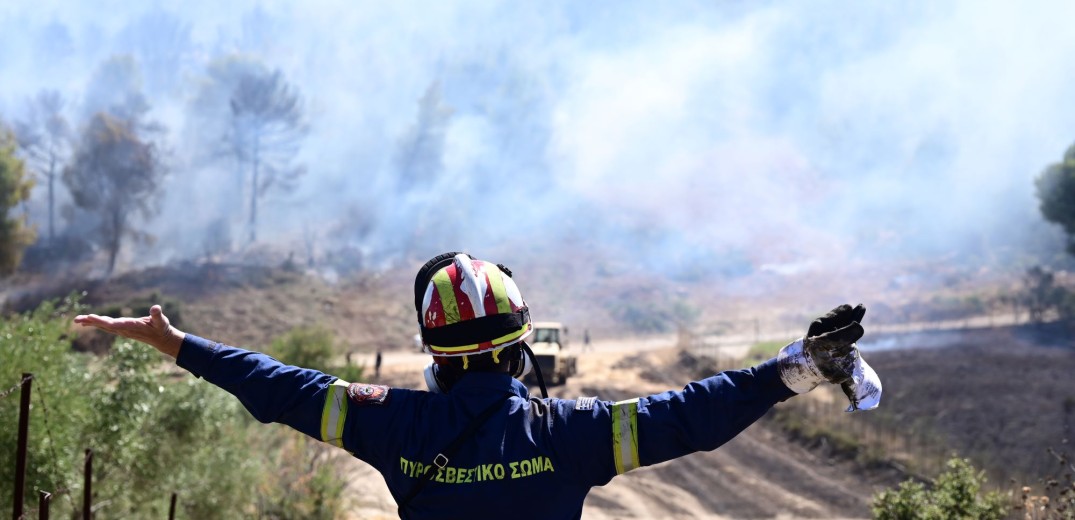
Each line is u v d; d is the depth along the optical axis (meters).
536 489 2.33
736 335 71.31
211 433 12.66
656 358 52.78
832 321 2.30
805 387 2.29
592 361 52.66
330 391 2.50
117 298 68.06
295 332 28.23
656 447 2.32
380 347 66.25
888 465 26.20
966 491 8.99
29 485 8.06
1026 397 34.00
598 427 2.35
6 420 8.02
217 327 65.00
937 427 30.92
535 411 2.43
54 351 8.73
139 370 10.08
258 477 13.82
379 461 2.46
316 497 14.81
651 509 22.98
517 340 2.52
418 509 2.38
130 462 10.54
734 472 26.78
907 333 55.38
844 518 22.41
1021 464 25.06
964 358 44.06
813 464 27.66
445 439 2.38
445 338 2.48
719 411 2.29
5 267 60.00
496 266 2.62
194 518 12.24
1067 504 7.64
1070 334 49.66
